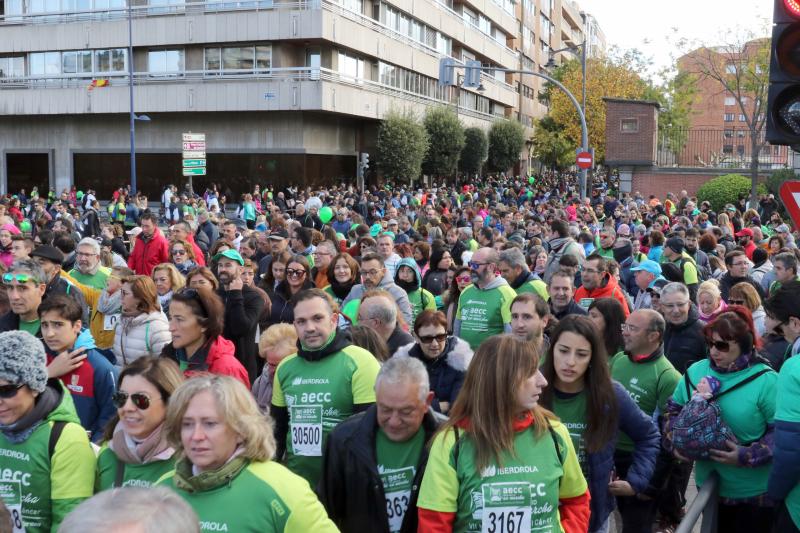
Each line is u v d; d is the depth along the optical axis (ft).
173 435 10.16
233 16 132.98
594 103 191.52
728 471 14.64
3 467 12.11
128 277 20.66
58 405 12.38
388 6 158.20
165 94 137.59
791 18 14.02
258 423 10.17
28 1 148.36
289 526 9.95
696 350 21.21
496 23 236.22
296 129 135.95
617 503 17.02
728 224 59.00
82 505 6.25
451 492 11.28
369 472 12.60
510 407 11.21
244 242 38.96
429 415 12.91
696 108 267.39
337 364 15.26
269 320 27.55
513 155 213.25
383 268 26.81
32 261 20.89
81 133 147.74
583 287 27.55
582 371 13.96
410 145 146.51
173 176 142.72
